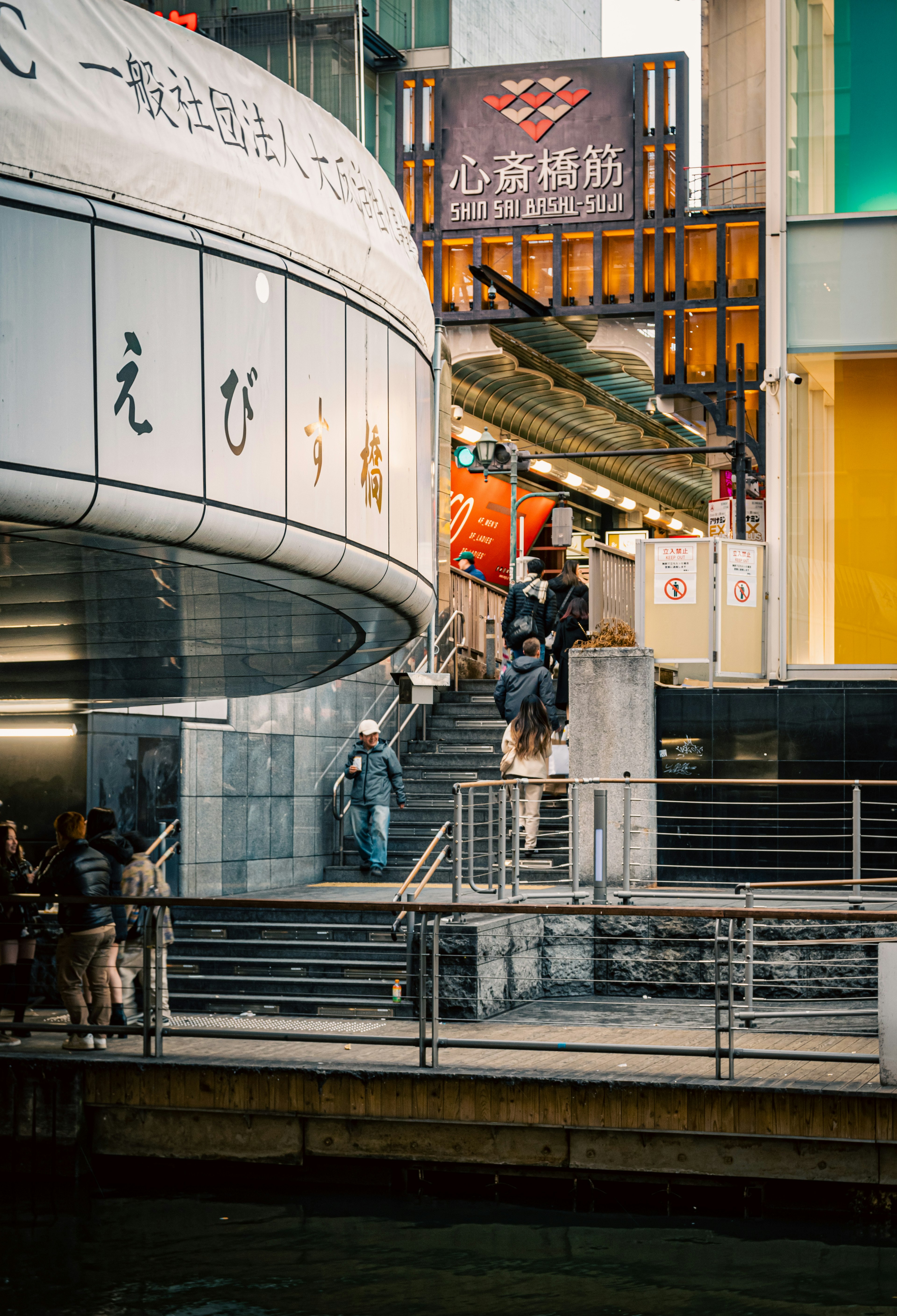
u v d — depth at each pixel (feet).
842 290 58.08
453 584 73.46
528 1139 30.42
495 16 109.81
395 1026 36.63
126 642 36.17
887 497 57.26
